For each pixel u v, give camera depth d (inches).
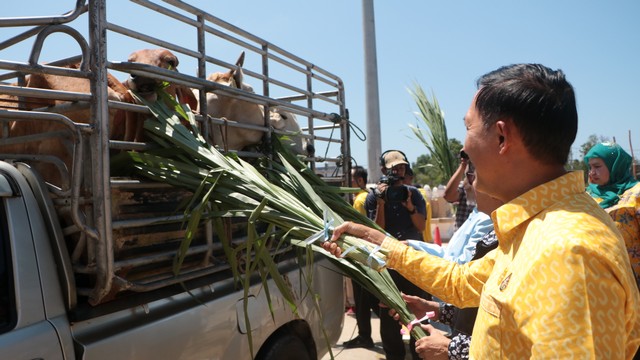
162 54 110.1
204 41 110.0
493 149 53.8
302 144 152.5
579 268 42.9
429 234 217.6
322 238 86.0
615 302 42.4
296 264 130.0
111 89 105.4
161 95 106.5
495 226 53.8
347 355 189.9
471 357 53.7
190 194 101.5
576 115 52.4
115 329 80.4
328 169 182.4
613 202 140.5
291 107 136.6
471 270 71.9
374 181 324.8
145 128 101.3
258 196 94.0
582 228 45.1
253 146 129.3
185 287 93.4
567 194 50.7
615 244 44.5
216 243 102.1
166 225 94.0
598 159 144.1
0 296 68.8
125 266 82.5
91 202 81.0
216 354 98.7
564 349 42.0
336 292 147.2
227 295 103.3
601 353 41.4
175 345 89.5
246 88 142.1
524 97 50.9
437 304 96.3
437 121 280.2
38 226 76.0
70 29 80.1
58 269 77.1
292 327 127.0
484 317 51.4
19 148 106.0
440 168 282.4
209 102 127.2
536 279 45.2
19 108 107.9
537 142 51.4
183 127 101.2
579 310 42.2
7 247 71.2
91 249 79.7
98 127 80.9
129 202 87.4
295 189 108.8
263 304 112.4
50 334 71.5
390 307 95.0
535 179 53.2
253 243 93.3
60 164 82.9
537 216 50.7
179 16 102.1
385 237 80.8
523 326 45.6
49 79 105.5
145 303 87.0
